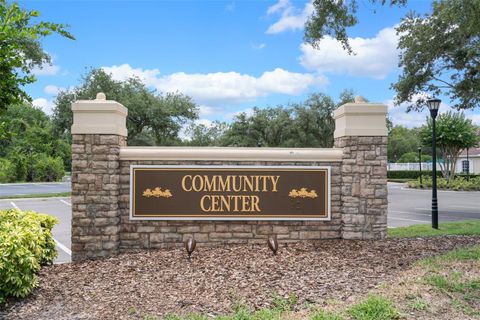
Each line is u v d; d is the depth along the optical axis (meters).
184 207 8.88
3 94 6.09
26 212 7.91
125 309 5.26
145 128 28.67
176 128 26.97
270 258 7.42
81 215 8.49
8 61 5.90
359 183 8.95
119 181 8.80
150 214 8.82
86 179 8.51
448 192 28.62
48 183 40.28
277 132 33.31
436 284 5.56
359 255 7.52
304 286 5.80
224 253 7.95
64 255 9.58
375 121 8.98
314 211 9.02
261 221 8.99
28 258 5.70
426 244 8.45
